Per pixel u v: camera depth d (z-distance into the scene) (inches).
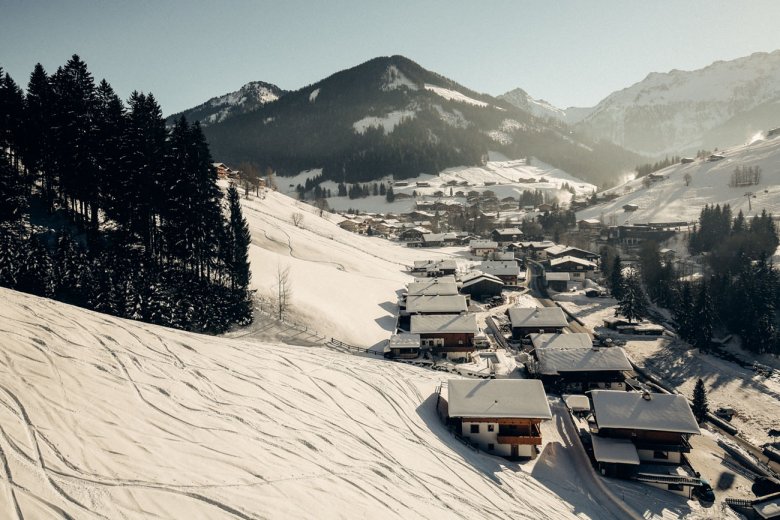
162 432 1071.0
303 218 6063.0
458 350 2834.6
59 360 1177.4
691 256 5841.5
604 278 5231.3
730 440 2164.1
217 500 902.4
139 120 2610.7
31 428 920.9
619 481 1713.8
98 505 796.6
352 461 1261.1
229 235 2765.7
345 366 2068.2
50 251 2423.7
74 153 2573.8
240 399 1368.1
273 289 3065.9
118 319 1592.0
